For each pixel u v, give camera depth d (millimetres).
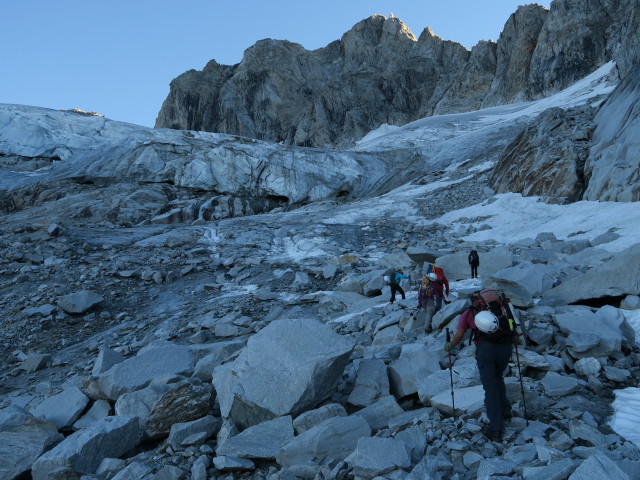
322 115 116062
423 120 85812
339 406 5043
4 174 47500
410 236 27047
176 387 5980
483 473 3590
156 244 26469
